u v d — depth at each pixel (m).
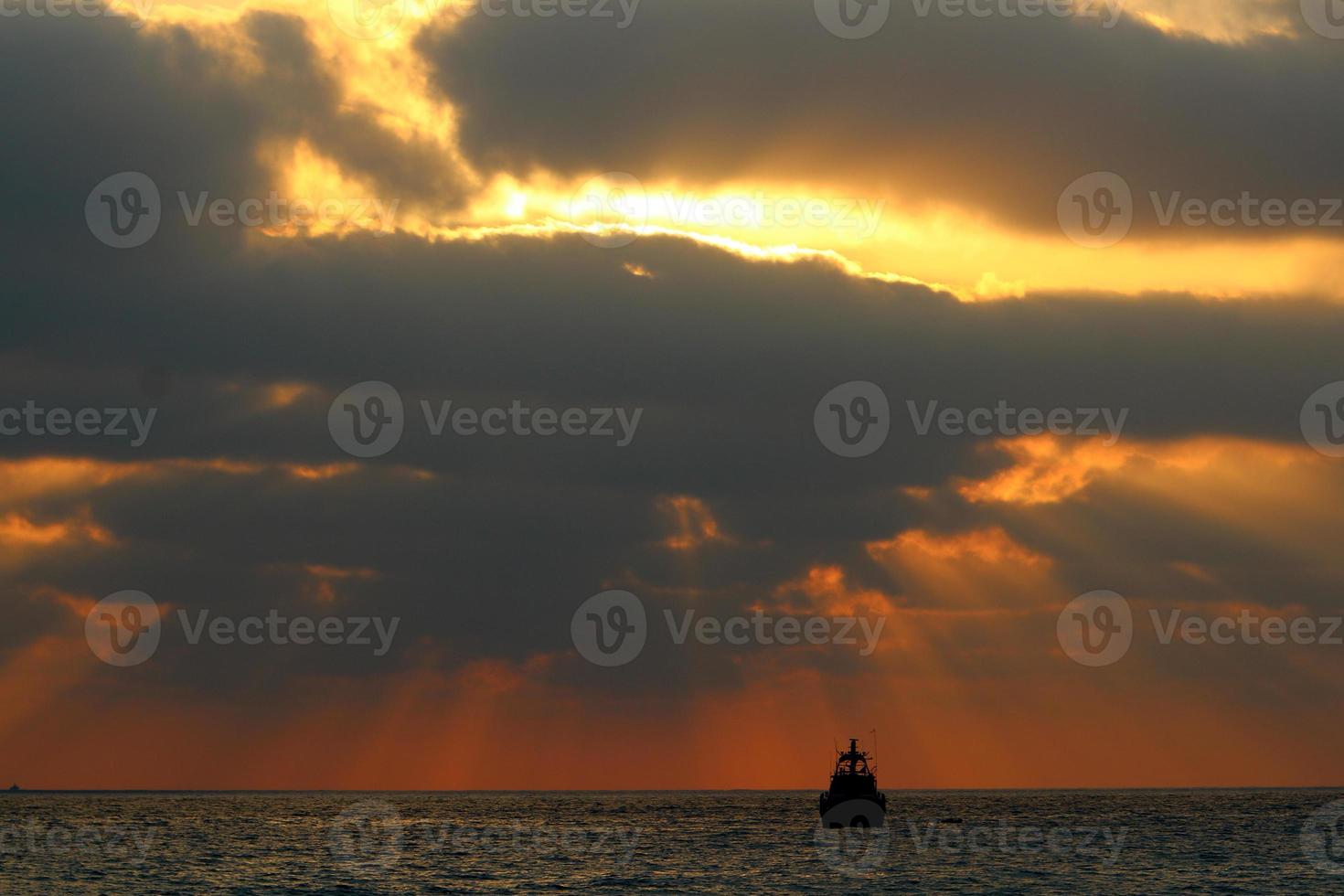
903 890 145.00
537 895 139.50
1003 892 142.25
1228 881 152.25
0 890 146.25
